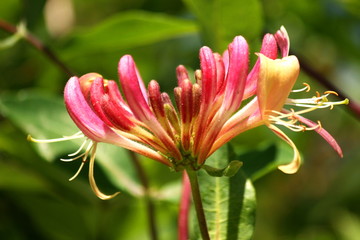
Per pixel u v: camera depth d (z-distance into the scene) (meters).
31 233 0.57
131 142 0.40
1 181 0.55
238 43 0.40
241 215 0.44
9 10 0.57
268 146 0.49
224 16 0.52
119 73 0.40
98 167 0.51
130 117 0.41
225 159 0.45
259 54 0.39
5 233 0.56
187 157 0.40
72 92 0.40
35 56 0.60
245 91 0.40
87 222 0.58
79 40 0.55
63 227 0.57
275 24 0.63
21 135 0.53
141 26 0.54
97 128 0.40
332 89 0.53
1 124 0.56
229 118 0.40
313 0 0.63
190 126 0.40
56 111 0.52
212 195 0.44
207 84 0.40
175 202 0.50
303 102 0.41
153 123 0.40
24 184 0.56
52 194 0.56
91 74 0.41
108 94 0.41
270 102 0.39
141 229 0.59
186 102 0.40
